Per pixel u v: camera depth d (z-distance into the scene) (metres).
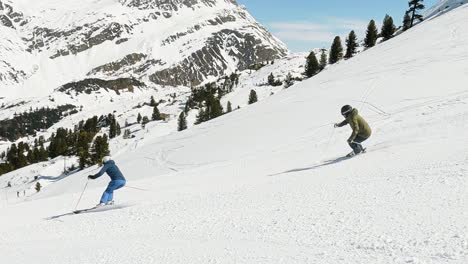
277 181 12.28
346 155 15.72
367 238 5.57
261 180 13.38
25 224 11.62
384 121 23.12
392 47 59.09
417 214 6.23
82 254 6.89
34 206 15.95
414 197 7.22
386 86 36.28
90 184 52.56
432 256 4.57
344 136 24.02
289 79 197.00
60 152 194.75
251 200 9.79
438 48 46.47
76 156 168.38
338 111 33.88
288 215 7.69
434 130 16.42
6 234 10.20
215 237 7.11
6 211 15.27
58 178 149.50
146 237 7.87
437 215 5.99
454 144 12.41
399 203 7.03
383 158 12.66
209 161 33.44
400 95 31.73
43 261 6.80
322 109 36.47
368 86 38.66
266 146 29.81
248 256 5.60
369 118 26.67
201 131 51.28
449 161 9.80
